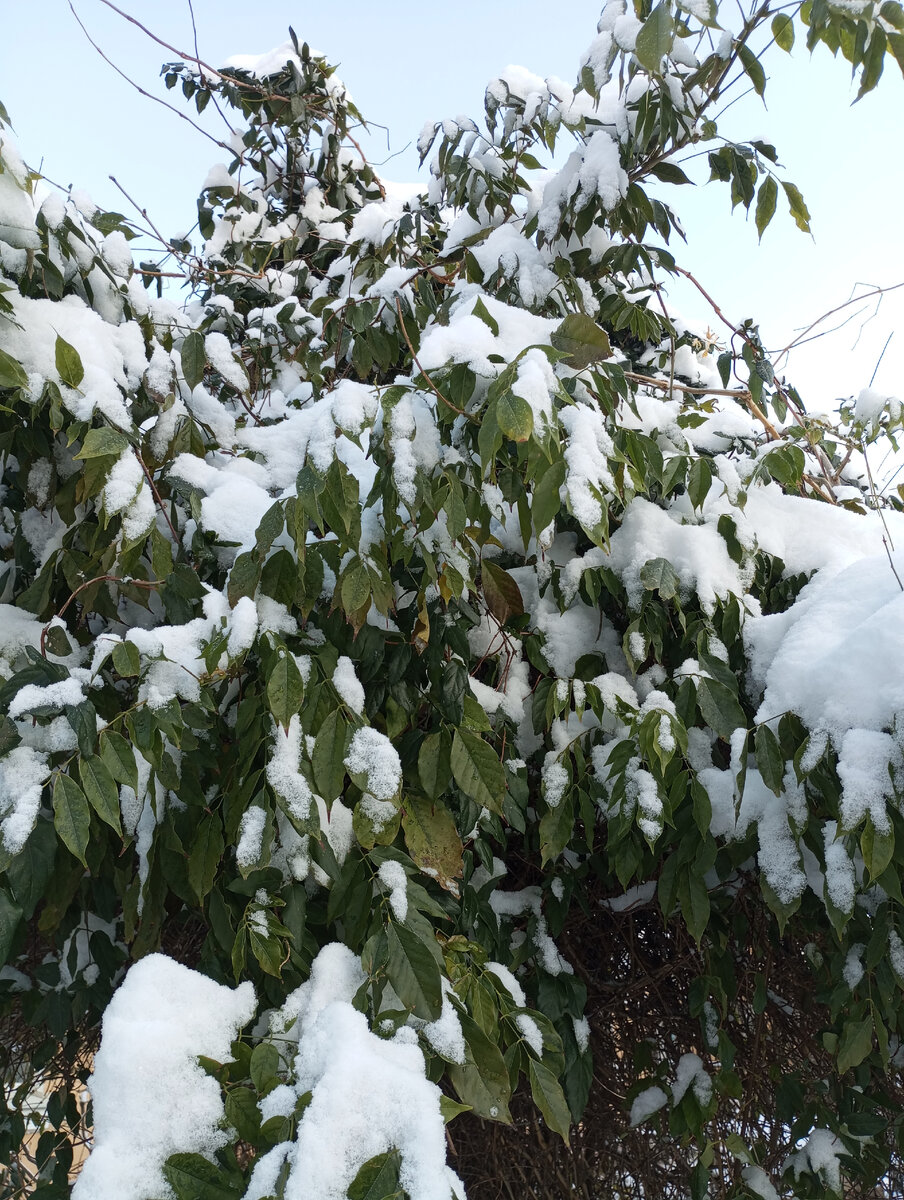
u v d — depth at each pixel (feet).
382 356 5.68
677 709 4.43
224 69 8.52
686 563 4.77
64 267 4.58
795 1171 4.87
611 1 5.12
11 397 3.97
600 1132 5.55
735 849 4.33
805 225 5.28
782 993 5.40
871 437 5.47
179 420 4.65
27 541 4.67
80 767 3.30
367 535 3.89
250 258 7.98
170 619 4.13
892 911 3.93
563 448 3.66
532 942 4.72
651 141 5.36
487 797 3.81
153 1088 2.94
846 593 4.38
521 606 4.34
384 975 3.42
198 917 4.46
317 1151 2.55
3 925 3.30
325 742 3.56
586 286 5.82
